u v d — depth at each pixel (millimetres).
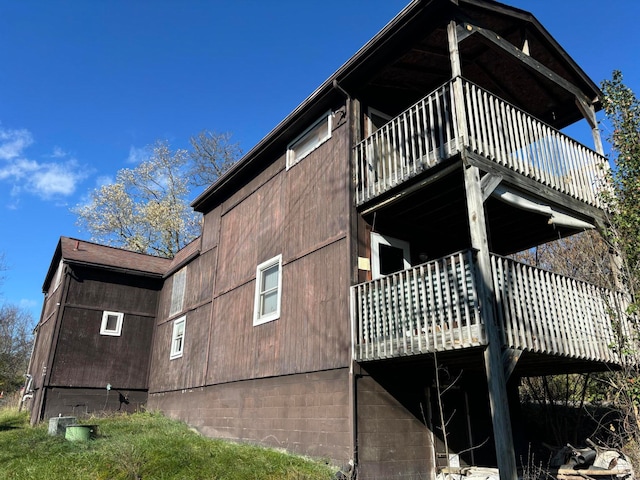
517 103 10172
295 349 8656
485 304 5641
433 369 7934
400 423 7301
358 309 7383
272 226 10578
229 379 10758
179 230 28484
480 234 5992
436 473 7352
